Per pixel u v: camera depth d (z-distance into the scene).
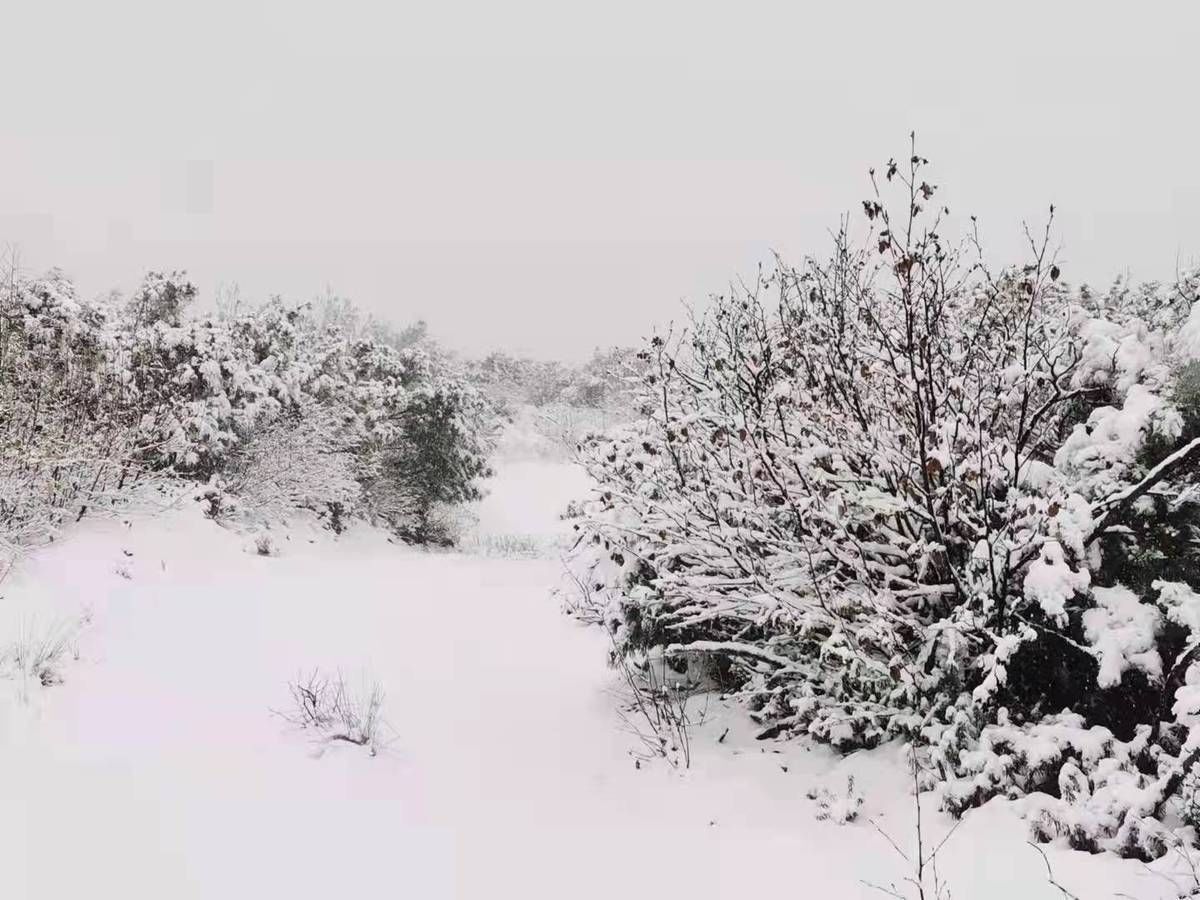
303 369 16.56
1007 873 3.15
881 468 4.70
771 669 5.16
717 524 5.25
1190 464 4.01
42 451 8.45
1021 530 4.24
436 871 3.57
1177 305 5.47
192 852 3.49
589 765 4.93
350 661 6.88
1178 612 3.57
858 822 3.85
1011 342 4.85
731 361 5.98
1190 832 3.12
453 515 21.19
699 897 3.35
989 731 3.86
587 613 7.64
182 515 11.44
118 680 5.43
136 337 13.81
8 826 3.42
